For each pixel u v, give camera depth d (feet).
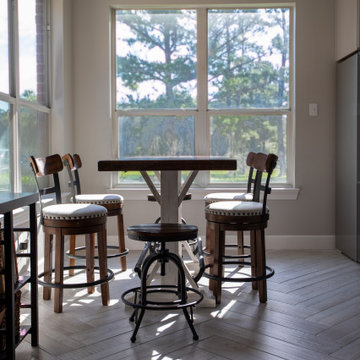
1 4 10.38
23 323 8.57
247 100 15.65
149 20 15.57
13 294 6.40
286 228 15.49
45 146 13.71
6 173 10.61
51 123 14.11
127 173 15.71
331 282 11.33
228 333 8.06
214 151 15.69
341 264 13.25
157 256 7.94
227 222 9.45
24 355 7.22
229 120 15.65
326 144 15.37
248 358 7.07
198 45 15.47
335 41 15.19
